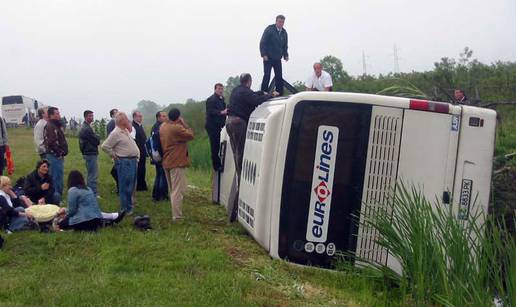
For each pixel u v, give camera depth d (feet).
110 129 40.45
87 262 24.31
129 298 20.02
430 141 25.66
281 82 39.42
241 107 33.24
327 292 22.76
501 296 18.34
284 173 25.88
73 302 19.54
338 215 25.76
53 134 35.22
